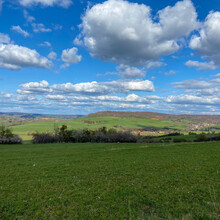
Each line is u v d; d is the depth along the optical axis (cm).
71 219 708
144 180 1171
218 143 3403
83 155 2638
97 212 759
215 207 739
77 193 976
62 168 1655
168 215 703
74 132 7312
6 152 3372
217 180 1106
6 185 1138
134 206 802
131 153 2641
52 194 970
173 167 1516
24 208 807
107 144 5431
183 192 934
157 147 3288
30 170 1590
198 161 1742
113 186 1076
